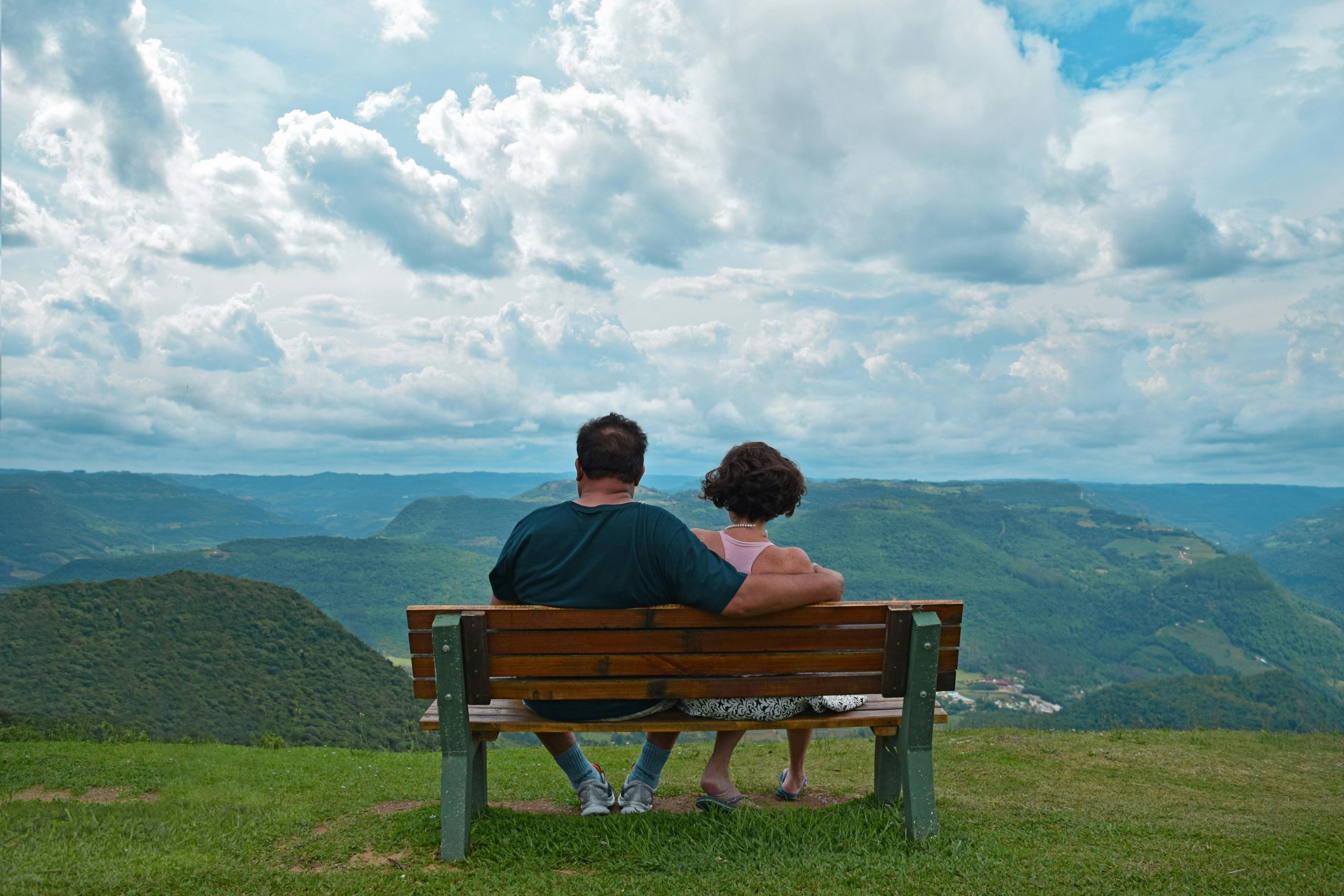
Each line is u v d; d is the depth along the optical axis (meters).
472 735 3.24
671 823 3.31
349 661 116.19
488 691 3.05
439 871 2.85
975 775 5.66
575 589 3.09
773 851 2.99
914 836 3.18
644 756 3.69
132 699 96.31
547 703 3.16
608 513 3.09
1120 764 6.13
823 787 4.86
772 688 3.11
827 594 3.03
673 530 3.04
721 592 2.93
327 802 4.51
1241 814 4.24
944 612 3.15
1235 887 2.63
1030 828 3.56
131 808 4.34
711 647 3.05
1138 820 3.85
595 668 3.03
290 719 96.69
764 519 3.48
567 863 2.96
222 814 4.07
